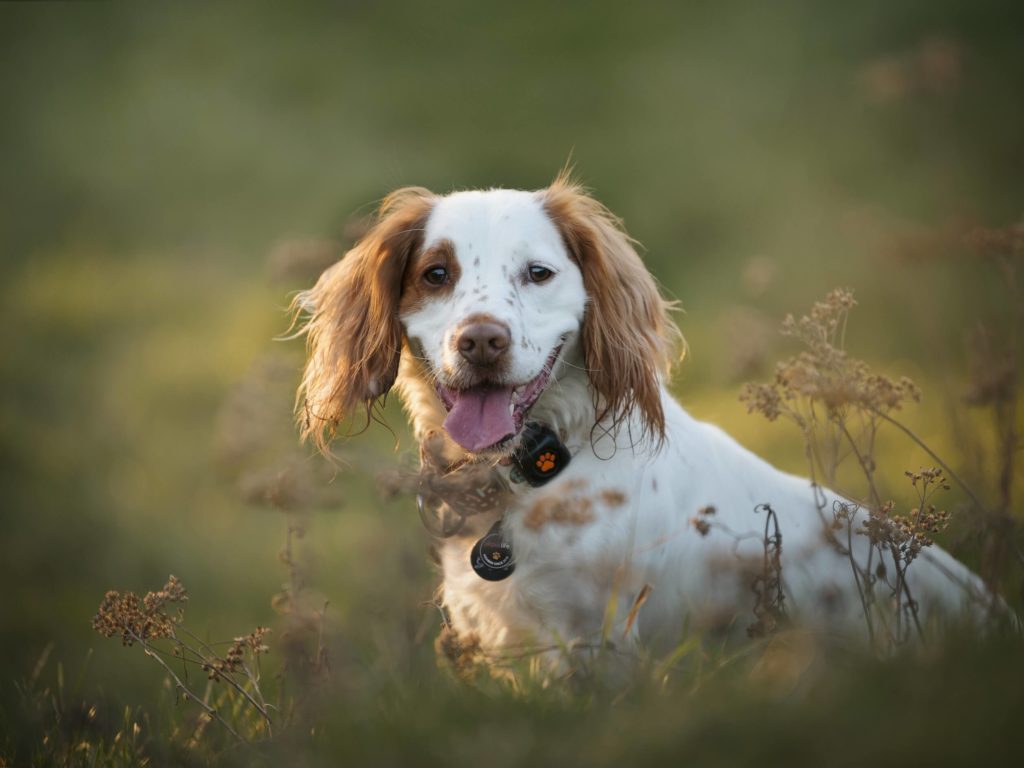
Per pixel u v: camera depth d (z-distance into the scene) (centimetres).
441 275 674
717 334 1731
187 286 2462
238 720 632
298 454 683
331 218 2600
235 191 2919
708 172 2455
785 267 1933
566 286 667
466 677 584
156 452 1764
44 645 1235
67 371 2119
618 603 632
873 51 2902
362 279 708
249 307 2245
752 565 657
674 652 567
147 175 3116
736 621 656
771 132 2616
